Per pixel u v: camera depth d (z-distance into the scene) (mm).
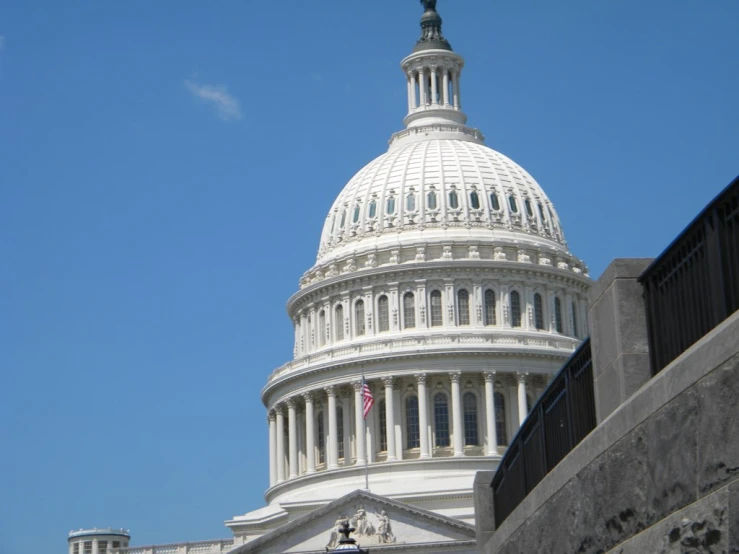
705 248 18172
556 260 134250
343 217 137500
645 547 18078
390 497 118812
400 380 127375
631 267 20875
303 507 122812
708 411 16438
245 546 110438
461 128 144125
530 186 139250
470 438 126375
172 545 133000
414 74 147625
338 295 133000
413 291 129625
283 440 136500
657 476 17906
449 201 134125
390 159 140125
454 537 108688
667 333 19688
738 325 15750
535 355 127312
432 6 150750
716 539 16188
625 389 20375
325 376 129875
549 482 23172
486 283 130000
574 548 21312
